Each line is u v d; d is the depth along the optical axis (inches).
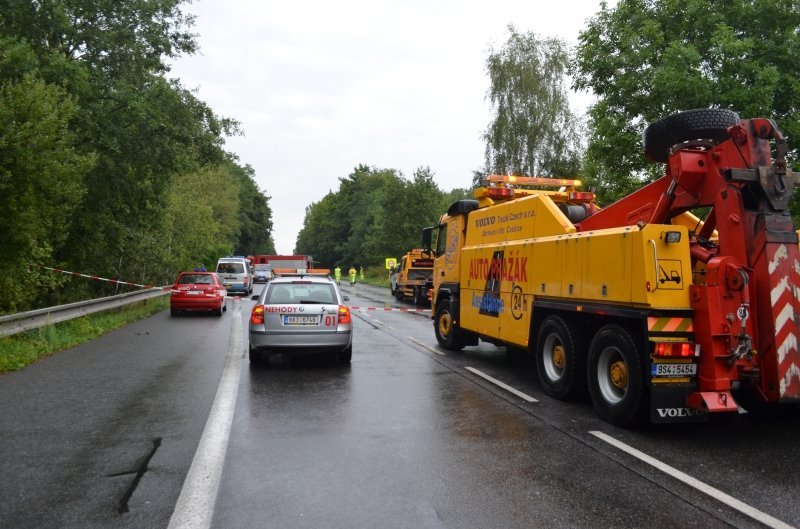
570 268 278.1
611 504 159.5
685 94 489.4
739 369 218.4
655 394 220.1
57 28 605.6
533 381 336.8
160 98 686.5
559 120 1357.0
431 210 1929.1
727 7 505.4
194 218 1194.6
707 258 229.6
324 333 376.8
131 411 259.0
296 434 225.6
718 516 151.7
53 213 462.3
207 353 438.3
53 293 670.5
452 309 448.1
